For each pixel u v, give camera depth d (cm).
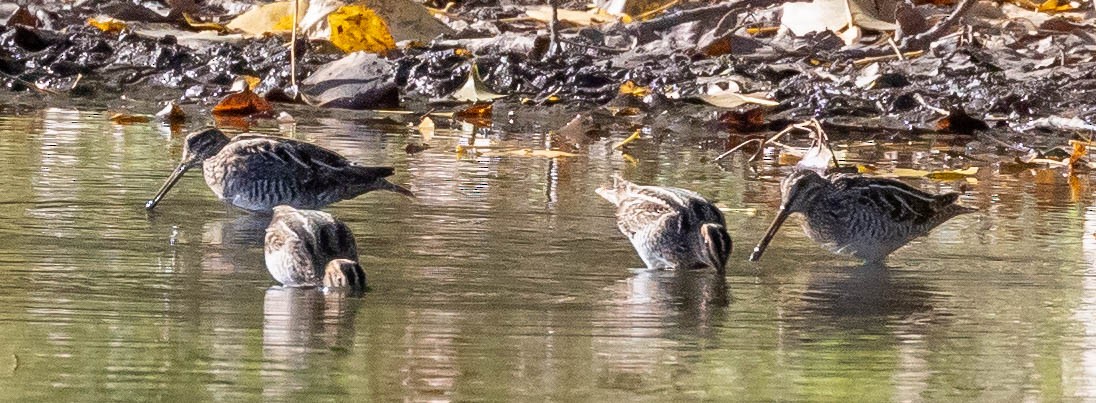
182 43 2503
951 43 2388
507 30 2628
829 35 2459
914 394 858
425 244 1266
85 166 1608
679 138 1967
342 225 1159
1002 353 952
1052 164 1798
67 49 2409
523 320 1009
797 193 1274
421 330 980
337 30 2395
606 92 2250
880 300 1105
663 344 959
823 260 1268
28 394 822
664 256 1212
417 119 2086
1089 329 1016
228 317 1004
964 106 2155
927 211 1291
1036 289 1146
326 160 1464
